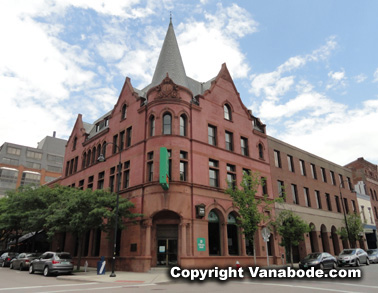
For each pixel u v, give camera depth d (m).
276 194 32.62
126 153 28.23
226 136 29.67
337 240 39.12
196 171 25.06
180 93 26.48
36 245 41.94
